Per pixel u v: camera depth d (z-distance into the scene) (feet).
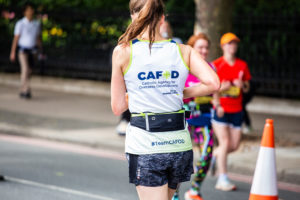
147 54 16.65
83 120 53.36
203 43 28.68
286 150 41.22
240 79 31.58
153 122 16.70
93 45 73.61
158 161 16.66
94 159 40.40
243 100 45.19
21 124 50.62
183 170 17.13
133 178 16.97
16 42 65.16
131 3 17.06
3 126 50.08
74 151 43.21
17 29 64.85
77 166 37.86
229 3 43.62
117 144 43.37
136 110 16.84
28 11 64.95
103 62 72.79
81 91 72.13
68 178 34.30
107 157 41.29
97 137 45.65
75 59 75.10
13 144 45.34
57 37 76.13
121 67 16.74
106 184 33.12
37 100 65.10
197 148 41.16
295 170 34.91
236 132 32.45
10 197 29.60
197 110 28.40
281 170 35.14
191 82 26.40
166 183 16.90
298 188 33.71
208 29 43.29
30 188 31.65
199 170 28.94
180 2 74.43
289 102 57.82
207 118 28.58
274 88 60.13
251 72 61.11
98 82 72.69
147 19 16.56
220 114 30.71
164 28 36.37
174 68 16.80
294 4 67.00
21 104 61.93
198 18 43.93
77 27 74.59
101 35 72.84
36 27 65.41
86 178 34.45
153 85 16.70
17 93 69.97
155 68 16.67
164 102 16.80
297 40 59.11
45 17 76.54
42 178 34.06
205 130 28.68
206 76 16.74
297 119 54.85
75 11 74.28
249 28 61.26
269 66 60.18
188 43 29.32
